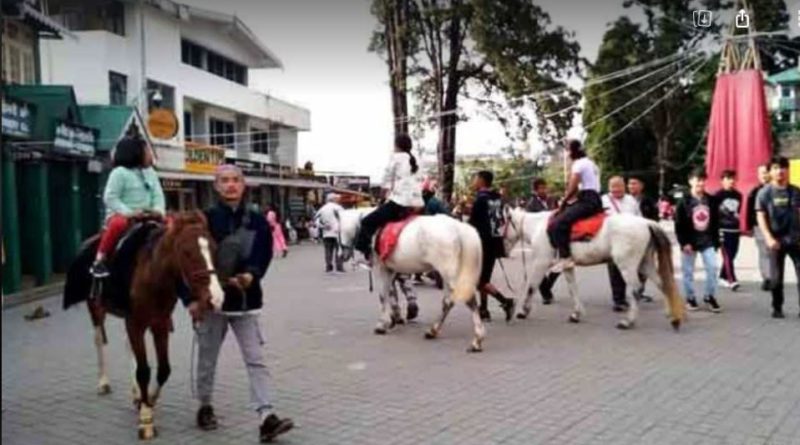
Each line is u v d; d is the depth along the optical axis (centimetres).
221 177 642
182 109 3606
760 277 1661
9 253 1634
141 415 652
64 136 1869
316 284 1872
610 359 909
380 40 4019
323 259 2827
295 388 809
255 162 4312
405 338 1080
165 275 620
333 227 2234
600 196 1169
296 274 2170
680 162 5147
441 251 990
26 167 1838
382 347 1019
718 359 893
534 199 1517
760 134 2384
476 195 1208
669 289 1088
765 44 4575
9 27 2084
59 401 775
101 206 2311
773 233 1150
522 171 5297
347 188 4941
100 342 799
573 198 1159
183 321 1280
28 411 739
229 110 4141
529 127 3934
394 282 1174
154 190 717
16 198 1747
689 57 4650
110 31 3183
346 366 909
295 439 639
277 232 3031
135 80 3219
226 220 641
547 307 1338
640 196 1387
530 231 1234
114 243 678
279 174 4453
